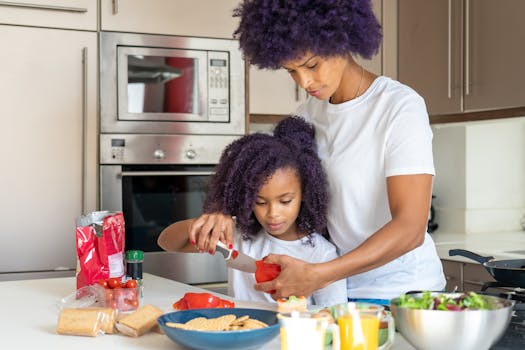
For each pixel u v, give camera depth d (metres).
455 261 2.87
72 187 2.91
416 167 1.49
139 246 3.00
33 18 2.83
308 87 1.54
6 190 2.82
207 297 1.46
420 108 1.58
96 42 2.92
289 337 1.06
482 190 3.59
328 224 1.74
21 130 2.83
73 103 2.90
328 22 1.44
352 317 1.09
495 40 2.89
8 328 1.42
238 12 1.64
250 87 3.22
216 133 3.12
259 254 1.81
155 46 3.01
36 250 2.86
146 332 1.36
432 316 1.08
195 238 1.59
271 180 1.63
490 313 1.07
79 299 1.58
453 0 3.10
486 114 3.00
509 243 3.10
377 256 1.39
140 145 2.99
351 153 1.64
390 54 3.45
